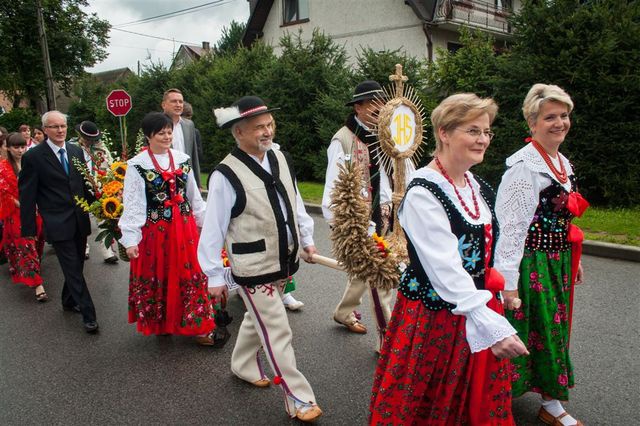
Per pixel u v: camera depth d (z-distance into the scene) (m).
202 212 4.31
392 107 3.16
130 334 4.53
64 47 31.48
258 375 3.52
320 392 3.37
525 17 8.87
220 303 4.34
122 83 24.31
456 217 2.05
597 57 8.17
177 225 4.06
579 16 8.29
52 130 4.53
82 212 4.59
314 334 4.27
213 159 15.84
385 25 18.16
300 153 12.85
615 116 8.23
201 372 3.76
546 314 2.73
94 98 24.95
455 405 2.10
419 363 2.09
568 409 3.04
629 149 8.16
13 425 3.16
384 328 3.62
